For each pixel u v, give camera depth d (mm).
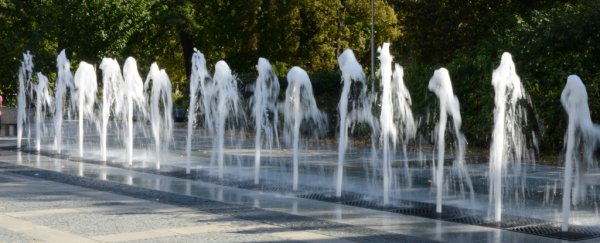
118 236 8188
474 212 10008
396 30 41812
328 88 28609
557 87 19422
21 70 31328
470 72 21750
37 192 11812
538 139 19203
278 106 29203
